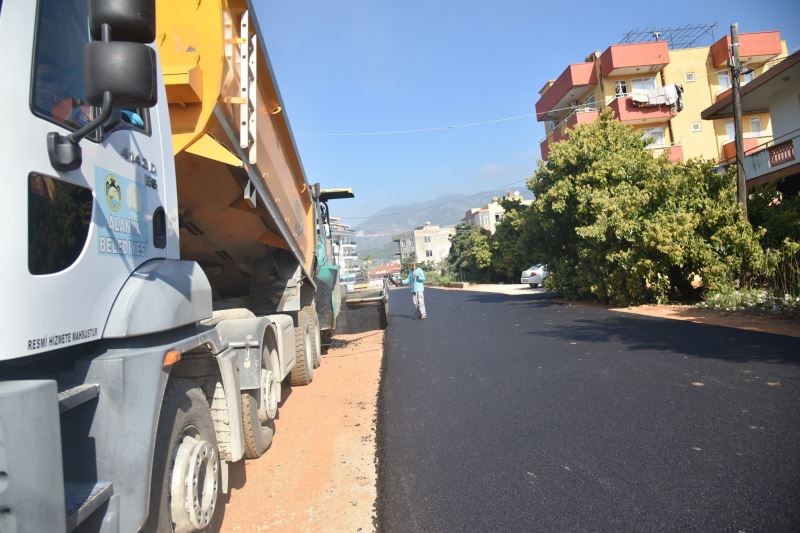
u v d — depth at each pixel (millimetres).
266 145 6578
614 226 14828
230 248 6844
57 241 2338
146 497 2537
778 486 3834
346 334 14859
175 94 4410
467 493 4168
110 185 2805
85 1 2740
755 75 32875
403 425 5973
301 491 4418
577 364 8273
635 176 16141
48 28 2410
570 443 5027
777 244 14109
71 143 2354
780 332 9469
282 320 6680
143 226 3162
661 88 30453
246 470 4895
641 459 4523
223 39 4664
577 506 3820
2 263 2049
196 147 4645
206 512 3182
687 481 4051
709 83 32531
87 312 2525
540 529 3549
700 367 7395
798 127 19438
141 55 2275
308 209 9719
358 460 5020
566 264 18172
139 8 2297
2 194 2072
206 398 3719
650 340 9766
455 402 6727
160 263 3260
